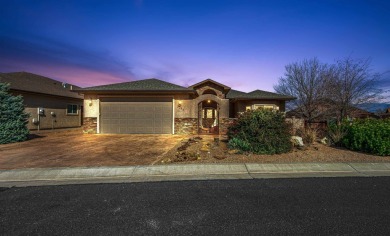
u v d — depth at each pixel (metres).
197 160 6.80
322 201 3.85
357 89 15.95
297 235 2.76
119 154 8.11
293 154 7.39
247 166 6.18
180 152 8.04
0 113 11.10
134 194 4.29
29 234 2.83
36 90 15.41
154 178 5.44
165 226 3.02
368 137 7.57
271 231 2.86
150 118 14.92
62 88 20.88
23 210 3.58
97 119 14.95
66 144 10.57
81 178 5.54
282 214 3.35
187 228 2.96
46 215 3.38
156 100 14.93
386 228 2.91
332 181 5.04
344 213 3.36
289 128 8.27
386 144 7.13
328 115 16.77
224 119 15.12
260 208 3.58
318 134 10.49
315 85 18.08
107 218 3.27
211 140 11.41
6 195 4.30
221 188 4.61
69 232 2.88
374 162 6.52
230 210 3.52
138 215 3.37
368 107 16.61
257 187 4.65
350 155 7.27
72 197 4.16
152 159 7.24
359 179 5.20
